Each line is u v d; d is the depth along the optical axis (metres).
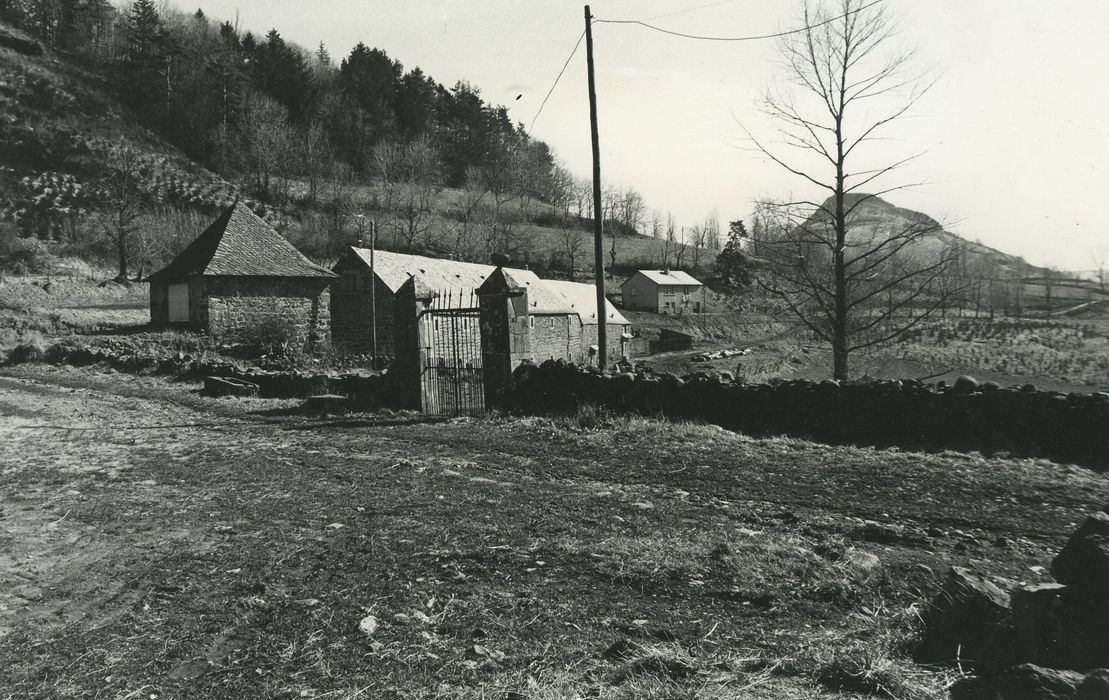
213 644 3.86
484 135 134.25
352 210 92.94
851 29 14.73
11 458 9.66
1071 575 3.03
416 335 13.52
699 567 4.67
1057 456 8.28
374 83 127.00
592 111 14.59
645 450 8.93
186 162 97.81
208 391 17.48
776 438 9.46
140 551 5.54
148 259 63.69
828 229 15.72
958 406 9.08
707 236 121.12
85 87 101.94
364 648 3.71
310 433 11.44
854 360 25.25
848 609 3.95
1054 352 31.36
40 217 69.25
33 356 25.88
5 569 5.18
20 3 116.31
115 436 11.61
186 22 136.75
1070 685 2.51
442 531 5.73
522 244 97.50
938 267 14.66
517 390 12.51
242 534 5.91
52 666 3.65
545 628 3.85
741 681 3.12
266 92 117.88
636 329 69.12
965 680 2.83
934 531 5.42
